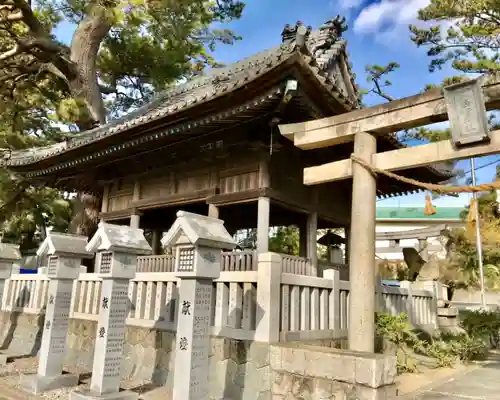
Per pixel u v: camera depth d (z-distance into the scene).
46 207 18.16
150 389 6.35
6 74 13.15
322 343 6.47
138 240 5.93
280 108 6.35
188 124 7.37
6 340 10.49
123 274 5.71
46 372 6.41
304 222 10.99
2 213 14.32
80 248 6.95
